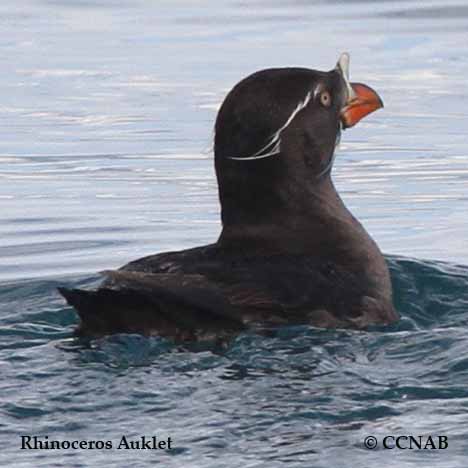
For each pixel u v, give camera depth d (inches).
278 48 1472.7
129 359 613.9
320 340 637.3
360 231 714.8
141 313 629.0
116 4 1727.4
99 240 938.7
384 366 617.0
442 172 1105.4
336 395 581.0
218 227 965.2
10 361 620.7
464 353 625.0
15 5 1732.3
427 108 1290.6
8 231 962.1
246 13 1649.9
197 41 1521.9
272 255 676.7
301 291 652.1
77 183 1080.2
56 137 1217.4
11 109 1309.1
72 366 611.2
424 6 1663.4
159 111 1282.0
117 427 551.2
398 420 556.4
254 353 619.8
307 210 703.7
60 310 740.0
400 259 817.5
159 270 655.1
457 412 565.3
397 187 1067.3
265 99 692.7
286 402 572.1
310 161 707.4
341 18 1611.7
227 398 576.4
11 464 519.5
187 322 626.5
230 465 511.5
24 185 1079.0
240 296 637.9
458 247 920.3
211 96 1317.7
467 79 1378.0
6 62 1472.7
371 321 670.5
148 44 1526.8
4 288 800.9
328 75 720.3
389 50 1472.7
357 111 729.6
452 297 764.6
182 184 1072.8
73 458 524.4
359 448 529.7
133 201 1029.2
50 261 893.2
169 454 525.3
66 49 1519.4
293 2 1702.8
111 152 1167.6
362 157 1155.9
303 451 525.7
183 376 601.3
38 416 561.6
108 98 1336.1
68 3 1740.9
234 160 694.5
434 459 520.7
